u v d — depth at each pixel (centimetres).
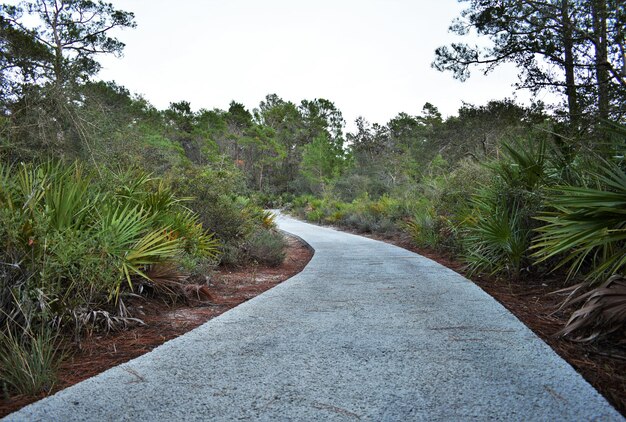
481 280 609
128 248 402
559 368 254
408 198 1823
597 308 310
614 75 898
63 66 1161
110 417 197
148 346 322
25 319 301
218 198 867
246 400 215
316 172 5272
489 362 267
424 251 1085
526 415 195
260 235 1052
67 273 344
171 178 820
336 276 665
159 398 218
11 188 370
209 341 323
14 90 1001
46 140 905
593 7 958
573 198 303
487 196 653
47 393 233
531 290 519
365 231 1884
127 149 943
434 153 3075
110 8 1822
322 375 249
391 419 193
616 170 322
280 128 8306
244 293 568
